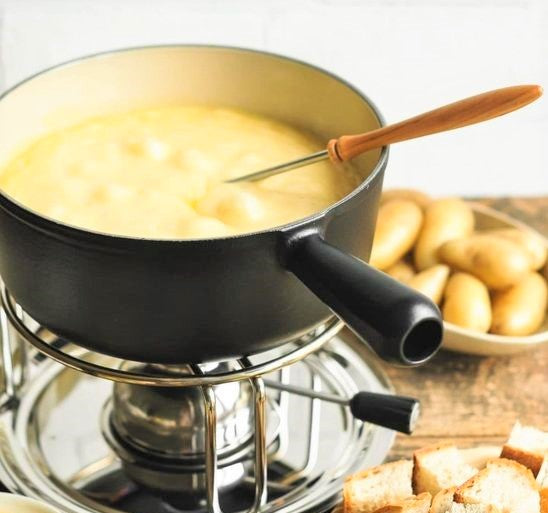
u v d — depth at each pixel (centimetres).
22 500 94
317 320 91
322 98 115
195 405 110
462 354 129
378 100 158
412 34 152
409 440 114
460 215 142
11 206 83
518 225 146
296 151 112
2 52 146
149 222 93
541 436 106
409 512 96
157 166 105
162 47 117
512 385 124
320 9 149
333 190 102
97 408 118
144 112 120
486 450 109
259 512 99
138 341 86
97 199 96
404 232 138
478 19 152
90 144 111
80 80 115
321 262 79
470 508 94
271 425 115
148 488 107
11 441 111
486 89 159
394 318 73
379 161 91
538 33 154
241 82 120
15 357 122
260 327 86
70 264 82
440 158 165
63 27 146
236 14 148
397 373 125
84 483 107
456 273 134
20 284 89
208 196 99
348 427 115
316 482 107
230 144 112
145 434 111
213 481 95
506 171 167
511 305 130
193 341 86
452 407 120
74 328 88
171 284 81
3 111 106
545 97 160
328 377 123
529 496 98
